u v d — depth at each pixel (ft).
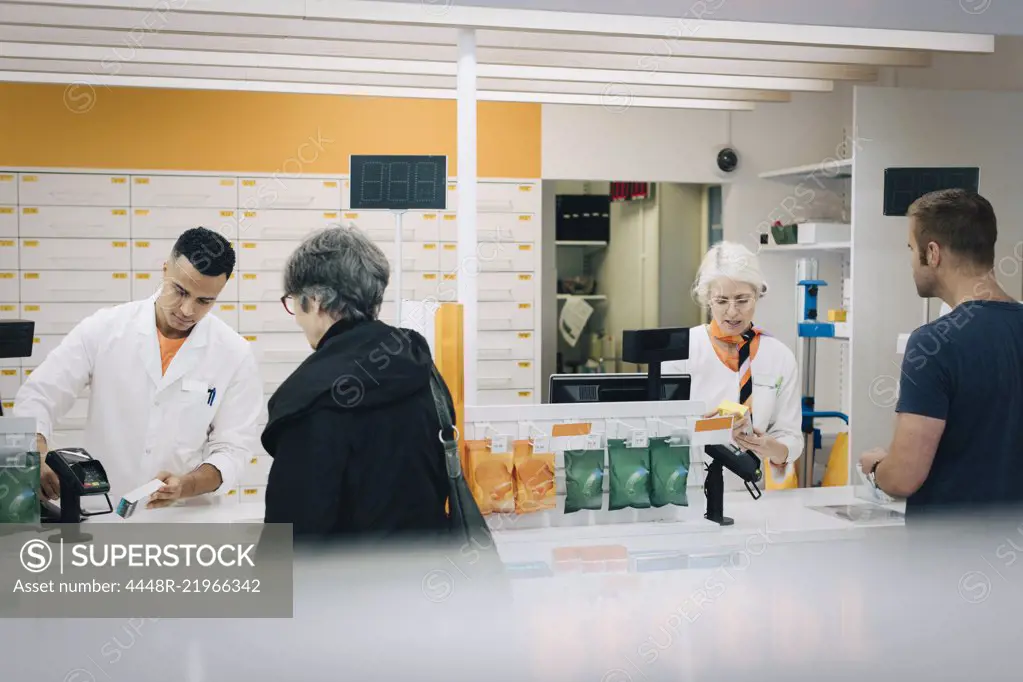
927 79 19.24
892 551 8.23
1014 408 7.48
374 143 18.34
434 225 18.29
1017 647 7.78
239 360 10.43
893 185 11.13
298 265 6.59
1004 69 17.11
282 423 6.12
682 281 21.17
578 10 8.93
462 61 9.23
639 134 19.42
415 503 6.44
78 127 17.19
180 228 17.57
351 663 6.69
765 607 7.80
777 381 12.16
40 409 9.50
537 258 19.02
